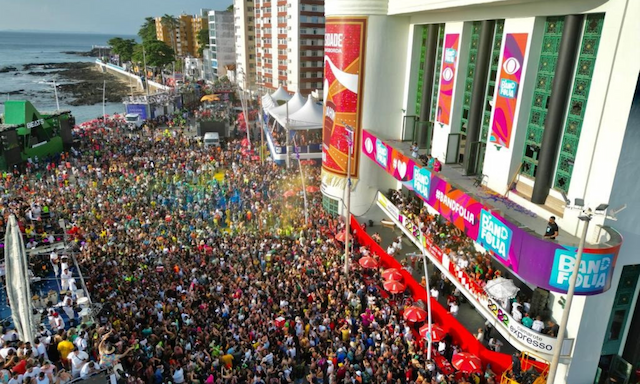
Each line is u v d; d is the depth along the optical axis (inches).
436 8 943.7
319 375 690.2
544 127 748.0
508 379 680.4
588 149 661.9
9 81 6456.7
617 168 603.5
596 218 634.8
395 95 1289.4
